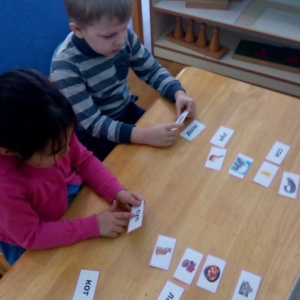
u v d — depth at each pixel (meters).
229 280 0.80
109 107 1.39
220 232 0.87
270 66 2.28
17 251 1.06
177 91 1.21
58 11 1.30
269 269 0.81
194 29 2.48
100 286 0.81
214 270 0.81
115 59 1.29
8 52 1.19
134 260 0.84
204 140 1.07
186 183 0.98
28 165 0.87
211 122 1.12
